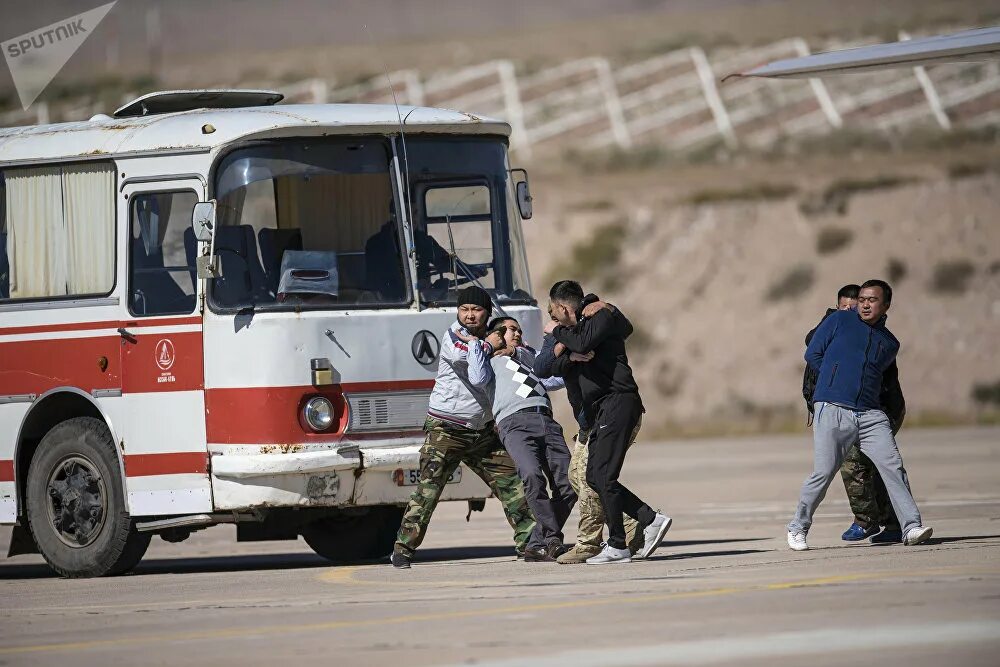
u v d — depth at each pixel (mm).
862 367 48406
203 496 50344
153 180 51844
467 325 48375
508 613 36594
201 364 50375
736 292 170125
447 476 49688
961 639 30547
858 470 51625
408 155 52438
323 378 49906
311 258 50781
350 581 46594
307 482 49656
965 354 157375
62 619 40156
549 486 49000
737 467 98438
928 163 190875
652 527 47750
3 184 54750
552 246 182375
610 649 30906
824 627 32344
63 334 53031
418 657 31000
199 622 37938
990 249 169250
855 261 171000
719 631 32438
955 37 46281
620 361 46719
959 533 52688
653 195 187750
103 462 52406
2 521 54406
